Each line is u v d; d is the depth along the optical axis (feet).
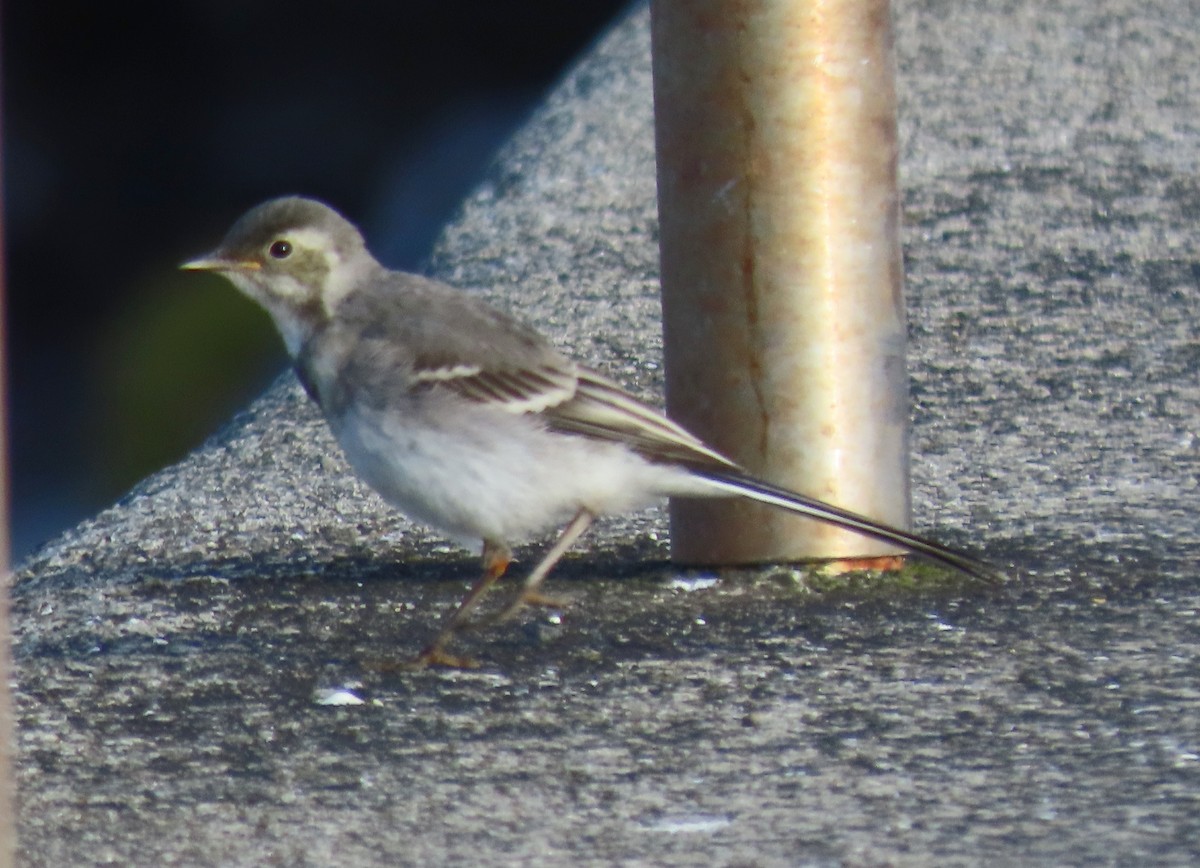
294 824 23.22
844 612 31.78
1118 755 24.73
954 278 50.39
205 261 34.81
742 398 33.47
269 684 29.04
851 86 32.71
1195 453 40.57
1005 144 59.41
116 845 22.65
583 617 32.07
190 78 100.58
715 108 32.86
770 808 23.20
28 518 79.00
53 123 97.96
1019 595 32.40
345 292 34.19
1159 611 31.37
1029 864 21.16
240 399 79.15
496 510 32.12
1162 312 48.21
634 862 21.59
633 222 55.47
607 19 104.12
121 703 28.22
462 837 22.62
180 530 38.27
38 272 94.68
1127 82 64.18
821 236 32.83
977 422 42.29
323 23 102.53
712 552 34.22
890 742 25.49
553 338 47.01
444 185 98.73
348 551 37.04
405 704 27.89
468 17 104.32
